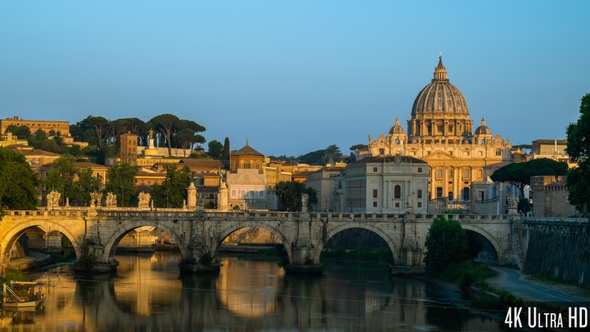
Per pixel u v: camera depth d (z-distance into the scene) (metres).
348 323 150.75
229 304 168.00
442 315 155.88
